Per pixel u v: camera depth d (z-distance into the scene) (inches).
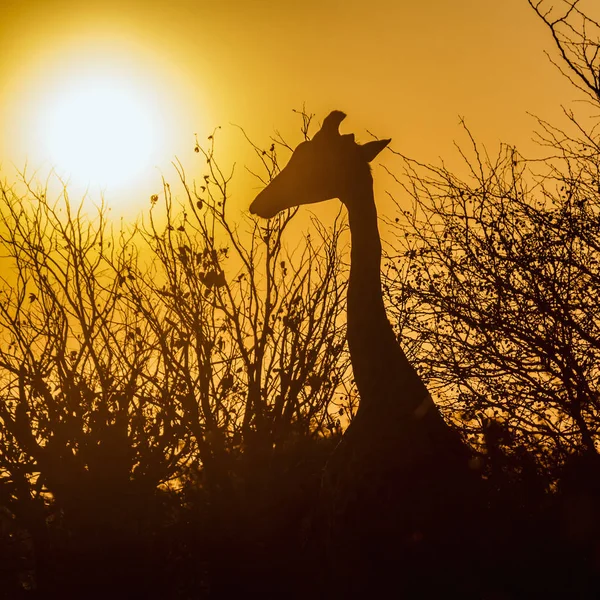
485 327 832.9
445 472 784.3
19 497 912.9
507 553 752.3
